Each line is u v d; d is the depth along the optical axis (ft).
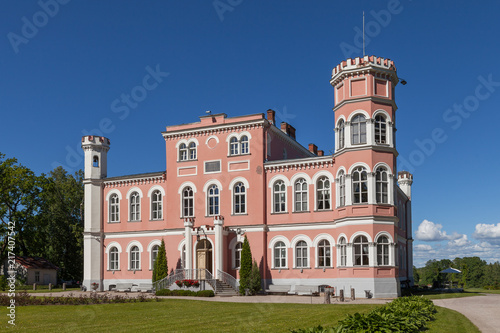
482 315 80.38
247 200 157.28
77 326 73.15
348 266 136.15
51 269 230.89
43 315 87.40
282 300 122.83
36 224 207.72
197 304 108.88
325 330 44.75
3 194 194.90
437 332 60.80
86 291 173.06
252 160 158.30
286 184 154.20
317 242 147.64
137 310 95.96
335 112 147.74
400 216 190.60
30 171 200.85
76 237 255.29
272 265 152.25
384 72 141.79
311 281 146.51
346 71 142.41
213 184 163.12
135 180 176.45
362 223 135.54
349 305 103.35
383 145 139.54
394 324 52.85
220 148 163.43
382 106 141.18
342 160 142.31
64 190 261.65
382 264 134.41
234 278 147.95
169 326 72.59
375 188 136.98
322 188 149.69
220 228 152.15
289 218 152.35
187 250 154.51
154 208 173.27
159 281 152.56
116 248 177.78
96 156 183.42
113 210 180.34
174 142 170.91
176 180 168.55
